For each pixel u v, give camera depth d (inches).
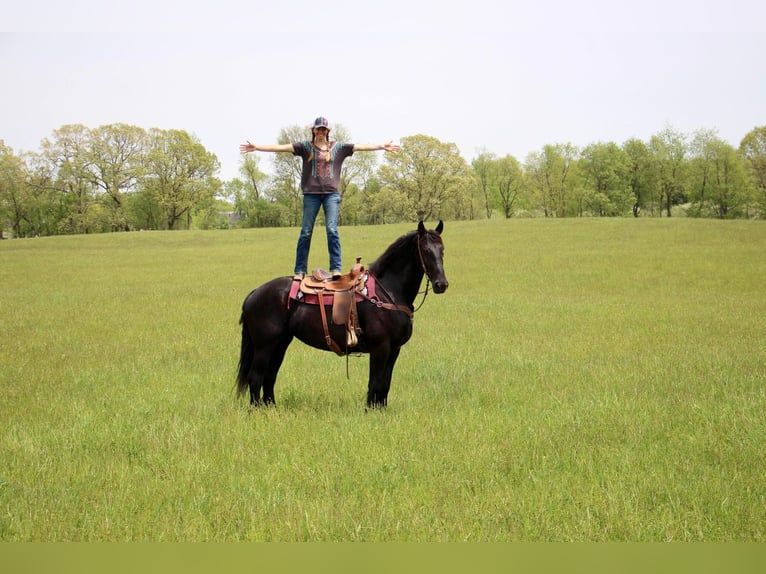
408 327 353.4
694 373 442.6
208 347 578.2
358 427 311.1
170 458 277.4
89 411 356.8
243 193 4298.7
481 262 1451.8
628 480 246.5
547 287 1071.0
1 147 3363.7
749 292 966.4
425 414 340.5
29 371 480.1
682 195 3858.3
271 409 347.6
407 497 233.0
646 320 705.6
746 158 3457.2
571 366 475.8
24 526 216.1
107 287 1135.0
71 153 3412.9
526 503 226.5
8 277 1341.0
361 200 3855.8
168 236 2485.2
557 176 3983.8
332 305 349.1
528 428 311.4
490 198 4357.8
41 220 3698.3
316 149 382.9
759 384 405.4
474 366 478.0
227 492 240.2
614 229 2094.0
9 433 318.0
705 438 296.7
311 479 250.7
